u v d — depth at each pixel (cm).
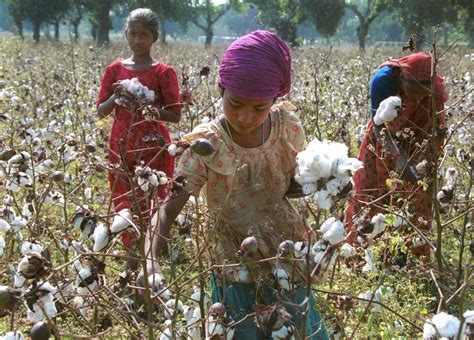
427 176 320
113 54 2052
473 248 255
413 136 384
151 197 255
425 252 386
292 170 245
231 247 240
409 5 3694
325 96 740
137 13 420
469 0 3497
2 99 568
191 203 262
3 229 272
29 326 298
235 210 240
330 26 4150
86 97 816
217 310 212
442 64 1089
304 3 4134
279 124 241
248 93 214
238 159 236
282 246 202
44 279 186
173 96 412
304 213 228
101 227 196
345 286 291
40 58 1667
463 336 180
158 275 207
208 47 3139
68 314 286
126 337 275
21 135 374
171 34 9294
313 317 247
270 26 4278
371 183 401
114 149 409
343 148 189
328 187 187
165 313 231
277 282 218
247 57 215
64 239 296
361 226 223
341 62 1429
